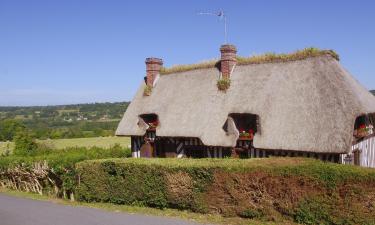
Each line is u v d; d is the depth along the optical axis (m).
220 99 19.69
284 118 16.41
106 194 15.35
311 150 14.80
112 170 15.08
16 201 18.27
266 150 16.66
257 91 18.34
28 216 13.91
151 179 13.72
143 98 24.05
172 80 23.34
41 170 19.38
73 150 33.66
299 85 17.09
